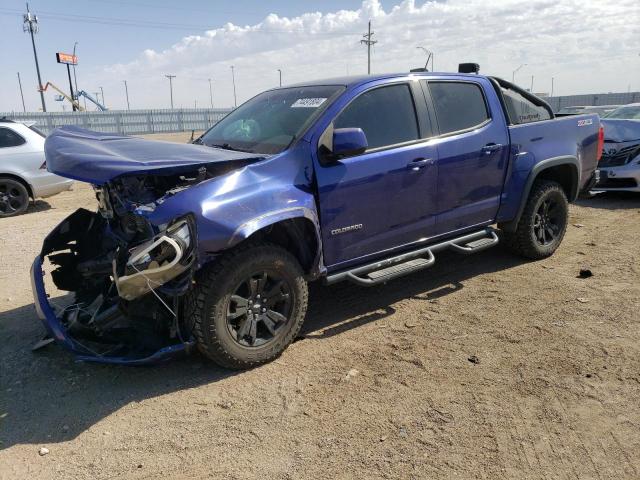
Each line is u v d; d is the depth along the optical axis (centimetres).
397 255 443
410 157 426
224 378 355
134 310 338
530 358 366
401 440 286
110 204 376
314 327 431
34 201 1071
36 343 413
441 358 372
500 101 509
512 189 516
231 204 333
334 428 299
